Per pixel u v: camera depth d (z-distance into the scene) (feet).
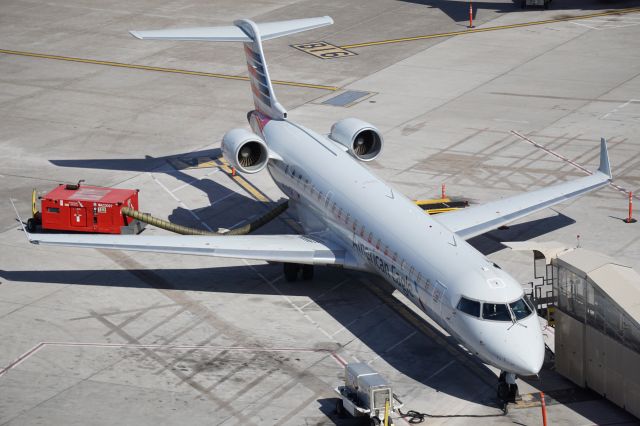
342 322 248.93
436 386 218.79
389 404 197.98
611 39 485.15
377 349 235.40
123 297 262.26
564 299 218.79
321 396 214.90
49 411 209.46
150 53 483.10
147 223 295.69
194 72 455.63
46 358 231.30
